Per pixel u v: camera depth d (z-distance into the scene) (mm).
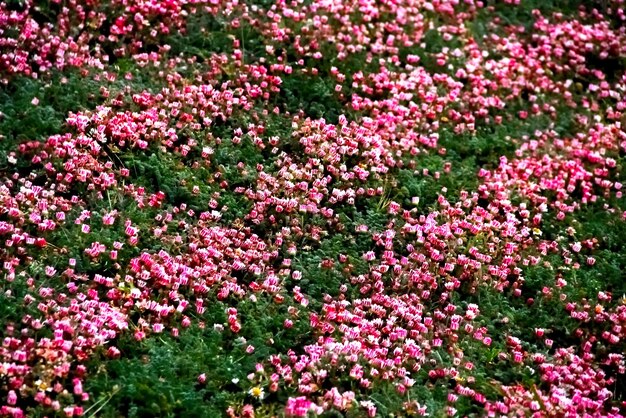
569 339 6980
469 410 6035
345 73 9227
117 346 5883
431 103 9148
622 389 6641
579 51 10734
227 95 8336
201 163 7676
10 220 6547
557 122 9602
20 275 6098
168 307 6125
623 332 6934
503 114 9523
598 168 8859
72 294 6141
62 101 7852
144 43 9070
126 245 6656
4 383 5336
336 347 6059
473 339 6625
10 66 7938
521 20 11367
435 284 6969
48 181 7039
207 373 5824
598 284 7438
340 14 10031
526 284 7340
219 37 9281
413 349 6258
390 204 7715
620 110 9867
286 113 8445
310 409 5586
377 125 8602
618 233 8109
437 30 10344
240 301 6477
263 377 5910
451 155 8680
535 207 8164
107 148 7566
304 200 7449
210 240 6883
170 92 8359
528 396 6102
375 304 6699
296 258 7059
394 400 5902
